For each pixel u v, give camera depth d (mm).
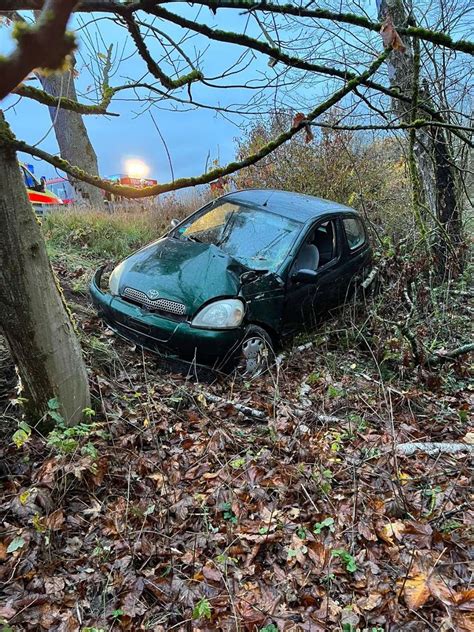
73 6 394
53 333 3117
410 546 2811
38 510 2801
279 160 9836
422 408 4402
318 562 2699
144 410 3867
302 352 5262
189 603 2459
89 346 4379
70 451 2998
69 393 3293
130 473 3215
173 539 2830
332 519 2877
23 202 2797
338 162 9422
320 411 4211
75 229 8477
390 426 3779
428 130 5902
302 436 3717
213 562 2660
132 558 2648
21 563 2551
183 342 4363
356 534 2885
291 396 4398
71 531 2809
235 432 3803
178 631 2332
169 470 3338
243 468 3342
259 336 4758
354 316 5738
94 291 5012
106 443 3426
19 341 3016
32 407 3275
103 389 3922
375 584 2582
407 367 4871
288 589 2561
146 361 4621
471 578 2590
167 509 3006
